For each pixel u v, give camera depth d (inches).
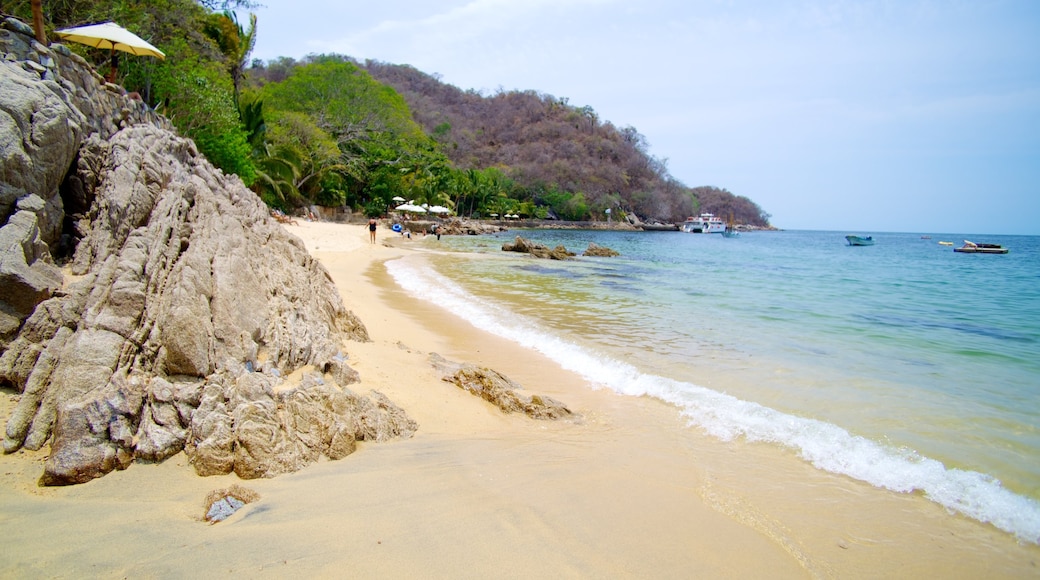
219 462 182.7
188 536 151.5
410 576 143.9
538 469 215.8
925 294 862.5
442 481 196.7
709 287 882.8
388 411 242.8
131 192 269.9
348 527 162.7
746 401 310.2
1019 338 514.3
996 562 171.6
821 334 510.3
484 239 2315.5
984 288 960.9
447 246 1706.4
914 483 218.8
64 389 182.5
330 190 2305.6
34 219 239.0
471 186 3777.1
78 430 173.2
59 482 166.1
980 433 270.5
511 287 804.6
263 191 1589.6
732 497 204.1
